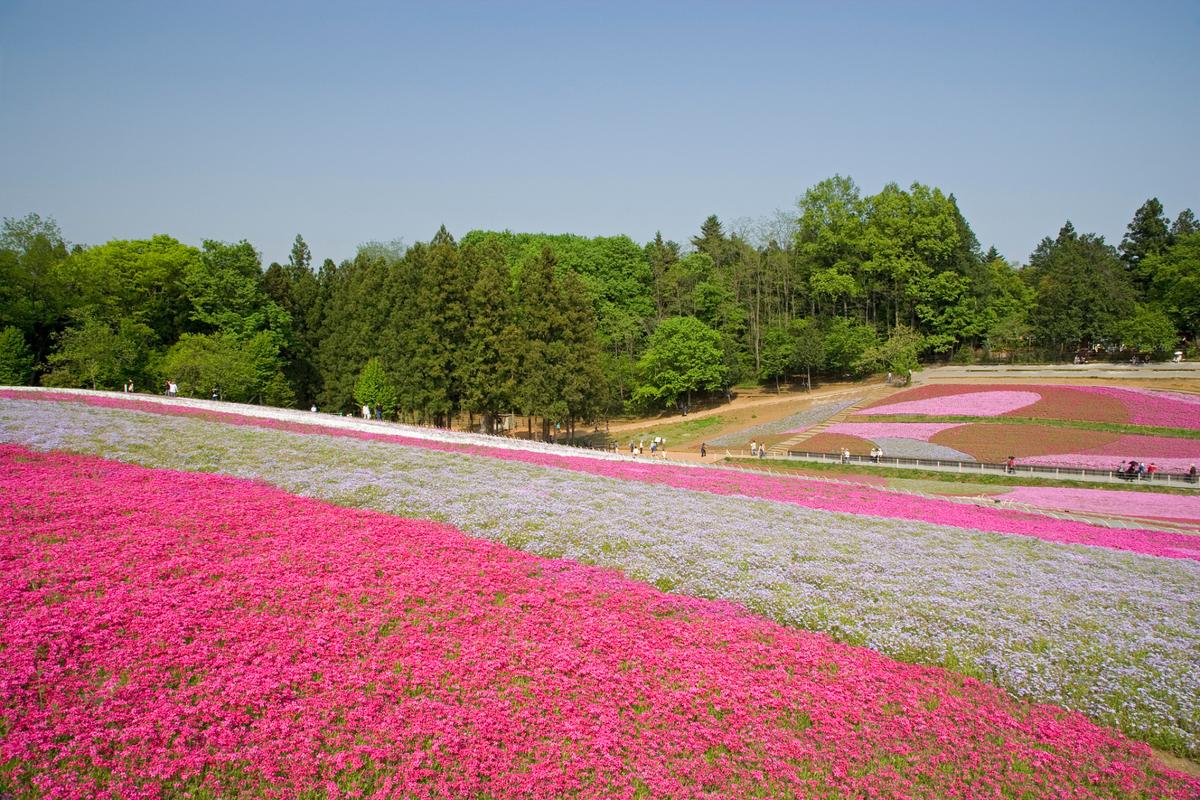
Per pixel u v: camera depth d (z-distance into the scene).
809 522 27.19
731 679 14.20
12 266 61.88
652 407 97.56
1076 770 12.31
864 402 78.75
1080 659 16.09
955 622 17.59
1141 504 40.00
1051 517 34.12
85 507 19.28
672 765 11.54
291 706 11.84
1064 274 100.12
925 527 28.39
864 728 13.04
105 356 59.41
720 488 34.69
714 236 127.06
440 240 80.81
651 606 17.39
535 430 87.56
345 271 89.50
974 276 102.88
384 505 23.92
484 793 10.59
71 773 9.77
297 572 16.75
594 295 101.50
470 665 13.74
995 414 66.19
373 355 72.06
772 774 11.56
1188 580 22.33
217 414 41.97
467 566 18.39
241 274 75.19
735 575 19.80
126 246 71.12
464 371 64.62
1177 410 61.00
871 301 106.56
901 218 98.88
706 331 90.69
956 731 13.16
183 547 17.28
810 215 112.44
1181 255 97.38
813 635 16.77
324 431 39.56
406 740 11.40
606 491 29.58
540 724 12.22
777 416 80.75
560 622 15.88
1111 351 97.06
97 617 13.40
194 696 11.73
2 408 34.09
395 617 15.30
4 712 10.62
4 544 16.05
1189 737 13.62
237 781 10.23
